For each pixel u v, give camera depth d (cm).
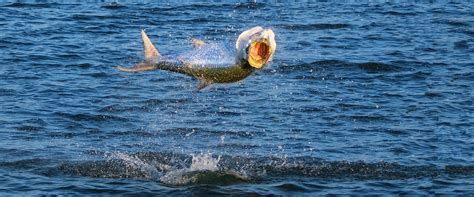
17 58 3803
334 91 3381
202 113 3062
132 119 2981
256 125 2912
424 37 4453
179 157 2552
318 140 2734
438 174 2409
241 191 2238
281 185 2291
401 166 2466
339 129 2866
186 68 1630
